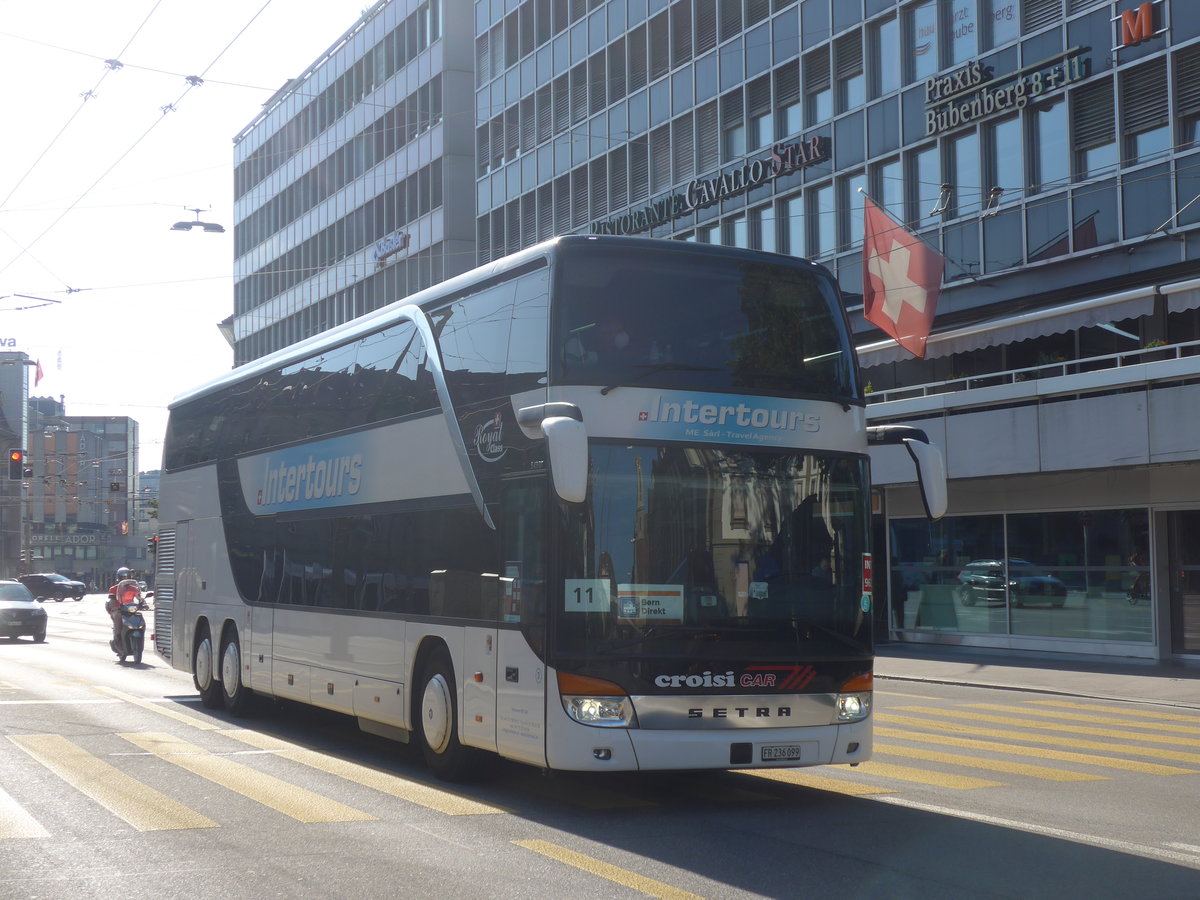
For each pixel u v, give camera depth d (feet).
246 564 52.49
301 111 205.46
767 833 28.43
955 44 94.79
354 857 25.34
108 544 453.17
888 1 99.91
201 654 56.70
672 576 30.53
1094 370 85.56
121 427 463.83
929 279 88.63
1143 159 81.05
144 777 35.37
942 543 95.66
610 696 29.73
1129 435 76.07
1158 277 80.43
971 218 92.84
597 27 133.49
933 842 27.48
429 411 37.68
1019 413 82.89
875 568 101.04
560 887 22.98
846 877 23.99
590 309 31.58
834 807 32.04
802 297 33.73
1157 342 76.48
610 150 131.13
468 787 34.81
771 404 32.37
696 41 119.96
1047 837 28.14
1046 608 87.35
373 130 182.80
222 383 58.18
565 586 30.09
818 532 32.09
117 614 82.79
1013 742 45.68
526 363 32.32
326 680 43.73
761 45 112.47
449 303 37.60
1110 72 83.05
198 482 59.47
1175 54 79.36
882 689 68.49
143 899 21.95
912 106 97.60
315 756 40.65
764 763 30.45
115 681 68.95
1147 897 22.65
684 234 122.72
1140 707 59.72
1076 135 85.56
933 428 89.04
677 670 30.07
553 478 28.22
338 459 44.27
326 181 196.85
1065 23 86.28
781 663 30.89
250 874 23.81
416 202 170.91
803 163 106.63
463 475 35.14
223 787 33.86
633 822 29.73
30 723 48.29
